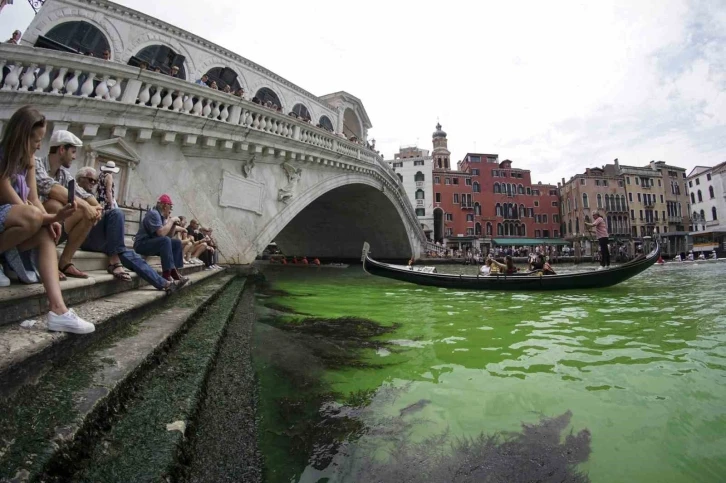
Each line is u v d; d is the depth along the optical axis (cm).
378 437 191
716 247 3562
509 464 169
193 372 210
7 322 189
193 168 943
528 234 4947
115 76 739
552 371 306
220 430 175
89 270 372
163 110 809
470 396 252
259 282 1083
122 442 134
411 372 302
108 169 435
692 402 243
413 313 603
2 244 189
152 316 313
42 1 1166
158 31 1298
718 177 4369
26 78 643
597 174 4778
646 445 190
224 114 980
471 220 4769
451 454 177
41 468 101
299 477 152
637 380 284
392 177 2186
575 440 194
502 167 5097
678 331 461
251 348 346
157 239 421
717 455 182
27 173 218
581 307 666
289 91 1891
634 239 4538
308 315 575
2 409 128
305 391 249
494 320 541
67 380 158
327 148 1419
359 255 3073
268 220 1182
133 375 178
